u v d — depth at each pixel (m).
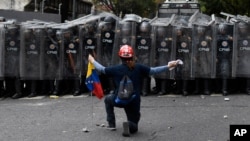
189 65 11.89
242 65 11.85
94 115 9.62
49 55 12.21
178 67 11.88
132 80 7.56
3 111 10.23
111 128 8.15
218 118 9.07
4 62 12.09
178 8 15.51
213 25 11.89
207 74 11.91
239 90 12.43
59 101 11.53
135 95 7.61
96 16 12.78
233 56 11.82
